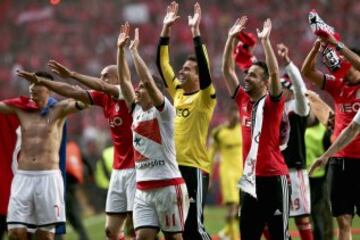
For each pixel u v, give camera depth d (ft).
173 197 67.51
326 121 81.20
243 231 70.59
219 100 217.36
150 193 67.72
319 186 89.61
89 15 285.84
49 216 75.61
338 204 75.15
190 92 74.38
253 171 69.21
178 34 258.16
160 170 67.67
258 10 266.16
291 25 256.11
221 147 113.70
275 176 68.95
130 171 76.33
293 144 82.53
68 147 104.01
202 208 73.77
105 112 76.79
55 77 194.08
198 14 71.82
